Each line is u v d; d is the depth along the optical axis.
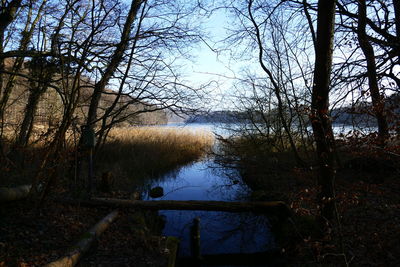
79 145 6.43
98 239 4.65
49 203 5.34
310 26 7.54
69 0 5.39
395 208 5.16
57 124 5.32
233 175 12.47
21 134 7.23
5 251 3.70
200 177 12.42
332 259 4.14
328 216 4.34
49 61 6.77
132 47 7.27
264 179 9.40
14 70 7.44
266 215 7.18
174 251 4.77
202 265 5.20
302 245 4.73
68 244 4.26
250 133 11.91
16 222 4.53
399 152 3.93
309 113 4.22
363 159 7.20
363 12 6.59
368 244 4.23
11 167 6.14
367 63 5.70
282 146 11.08
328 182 4.18
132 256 4.36
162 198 8.77
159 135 16.30
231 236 6.42
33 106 7.27
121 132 14.88
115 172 8.99
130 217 5.79
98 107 8.13
